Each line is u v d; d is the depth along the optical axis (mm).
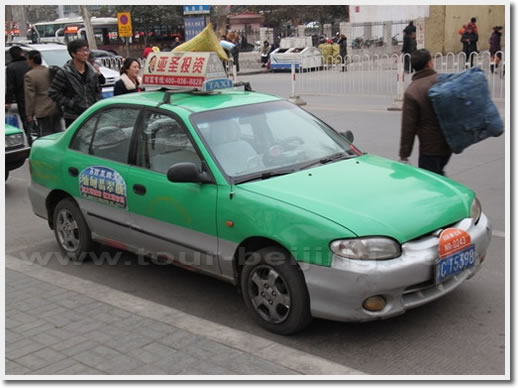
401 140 5902
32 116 10242
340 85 20312
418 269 3912
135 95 5602
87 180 5551
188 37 17375
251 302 4438
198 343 4184
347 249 3822
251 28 54562
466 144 5629
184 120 4859
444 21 30859
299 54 30312
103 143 5527
